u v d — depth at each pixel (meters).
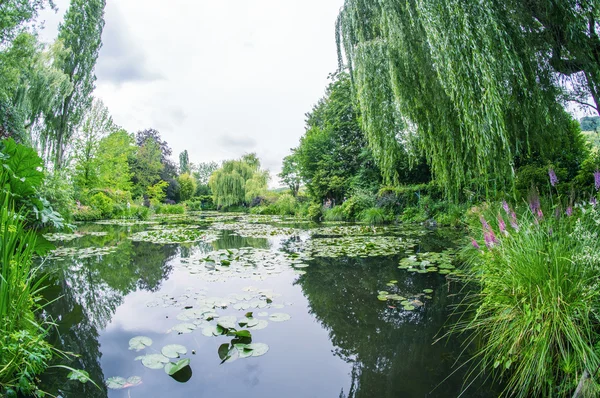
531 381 1.35
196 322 2.12
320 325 2.14
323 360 1.67
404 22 3.51
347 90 14.19
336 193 15.79
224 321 2.09
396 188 11.63
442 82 2.86
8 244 1.46
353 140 15.00
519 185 5.41
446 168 3.99
